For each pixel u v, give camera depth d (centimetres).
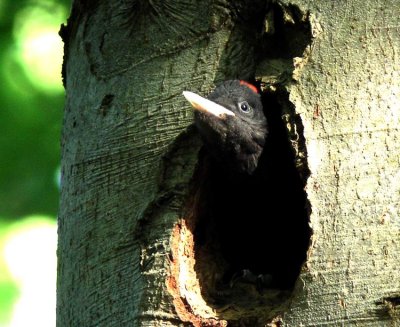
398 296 886
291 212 1333
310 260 917
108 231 1022
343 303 895
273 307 973
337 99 975
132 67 1080
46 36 1691
